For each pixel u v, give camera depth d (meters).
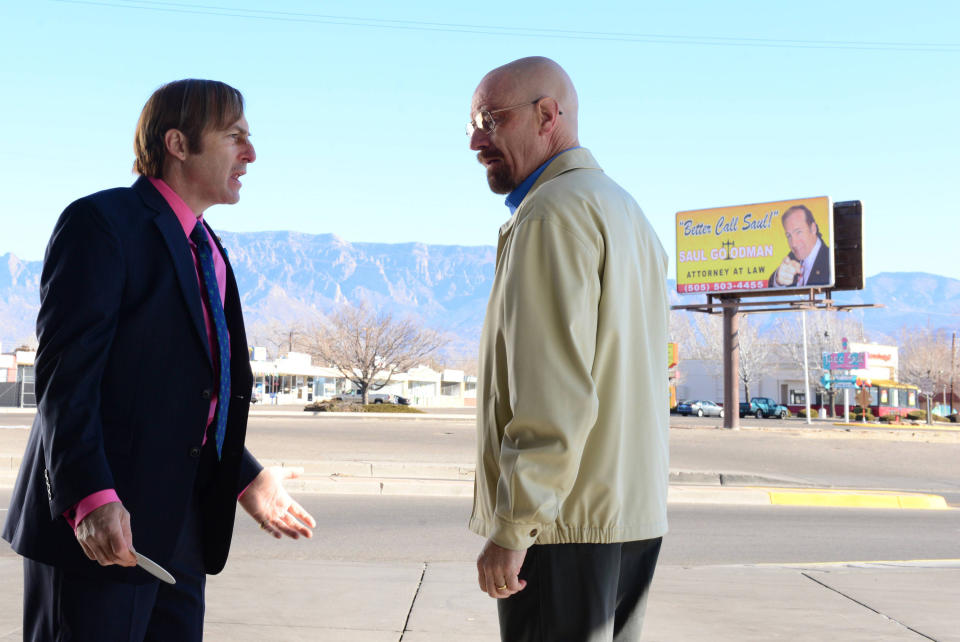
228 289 2.36
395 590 5.56
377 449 18.55
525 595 2.08
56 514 1.89
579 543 2.03
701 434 27.88
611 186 2.21
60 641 2.00
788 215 33.34
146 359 2.04
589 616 2.02
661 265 2.37
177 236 2.14
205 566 2.25
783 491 13.65
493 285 2.28
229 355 2.28
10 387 50.03
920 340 94.31
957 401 86.06
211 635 4.43
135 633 2.05
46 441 1.91
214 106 2.24
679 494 13.27
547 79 2.33
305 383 87.69
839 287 33.66
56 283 1.98
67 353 1.92
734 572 6.52
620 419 2.06
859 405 68.38
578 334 1.95
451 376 109.19
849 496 13.40
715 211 34.59
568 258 1.99
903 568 6.79
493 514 2.16
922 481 17.09
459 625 4.74
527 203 2.11
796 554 8.39
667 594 5.66
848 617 5.06
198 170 2.25
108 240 2.01
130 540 1.89
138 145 2.29
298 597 5.30
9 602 4.89
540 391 1.94
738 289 34.00
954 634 4.70
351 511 10.41
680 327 94.06
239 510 9.85
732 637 4.60
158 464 2.03
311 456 16.48
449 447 19.62
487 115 2.34
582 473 2.04
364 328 57.41
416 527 9.25
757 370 78.44
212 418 2.21
